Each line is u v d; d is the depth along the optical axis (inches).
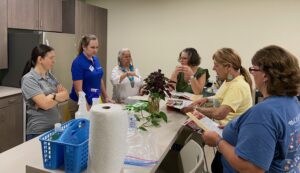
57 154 44.1
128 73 127.5
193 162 55.9
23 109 133.5
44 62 80.1
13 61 139.8
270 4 168.1
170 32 191.6
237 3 174.2
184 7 185.9
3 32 130.9
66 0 168.6
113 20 204.5
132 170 46.8
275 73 42.7
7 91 129.1
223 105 73.5
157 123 73.4
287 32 167.5
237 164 41.8
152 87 80.4
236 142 46.6
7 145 128.0
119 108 41.3
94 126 39.4
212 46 183.5
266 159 39.3
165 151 55.9
